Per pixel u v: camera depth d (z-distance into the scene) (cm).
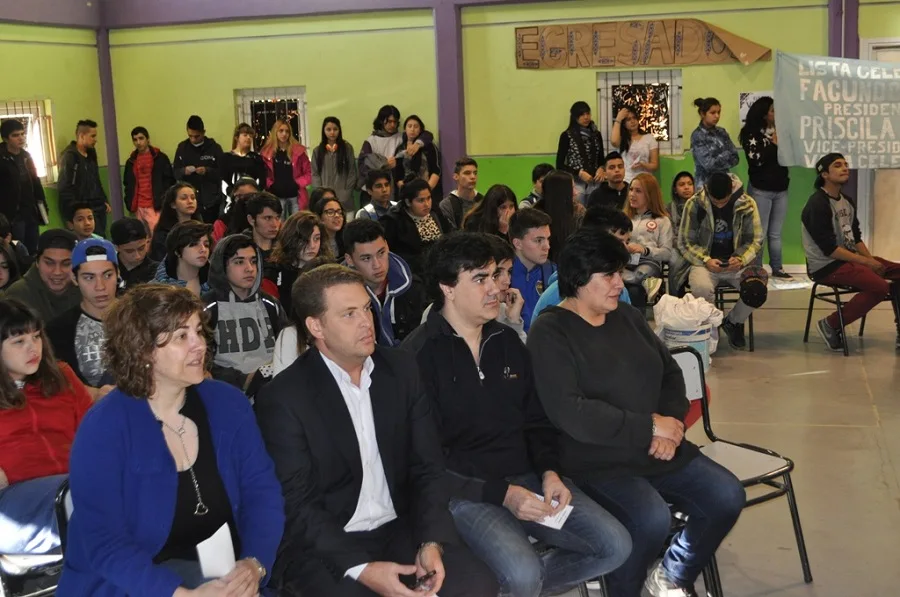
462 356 327
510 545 306
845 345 697
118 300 264
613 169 860
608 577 336
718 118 960
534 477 334
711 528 343
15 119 970
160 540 260
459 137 1057
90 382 412
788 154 938
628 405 345
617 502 334
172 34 1121
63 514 285
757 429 555
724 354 717
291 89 1109
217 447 271
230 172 1047
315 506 286
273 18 1091
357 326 285
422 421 304
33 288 482
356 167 1059
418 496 297
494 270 328
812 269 714
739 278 724
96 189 1063
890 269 704
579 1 1020
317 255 520
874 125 920
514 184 1067
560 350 338
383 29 1069
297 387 289
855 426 554
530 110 1052
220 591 251
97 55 1135
